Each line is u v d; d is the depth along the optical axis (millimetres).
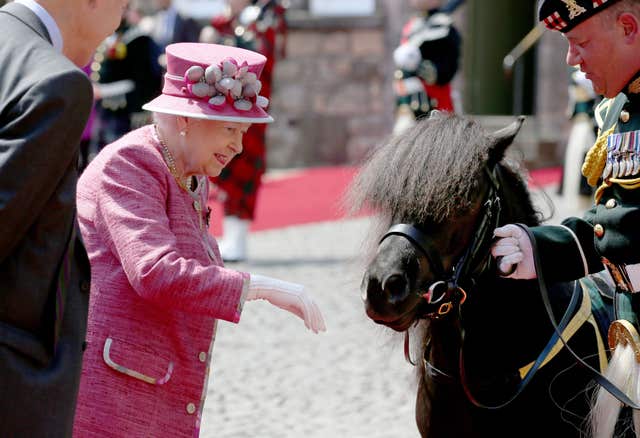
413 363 5855
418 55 17125
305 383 11062
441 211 5086
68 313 4797
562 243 5266
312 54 28141
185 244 5695
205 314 5441
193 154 5723
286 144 28328
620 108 5262
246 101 5637
